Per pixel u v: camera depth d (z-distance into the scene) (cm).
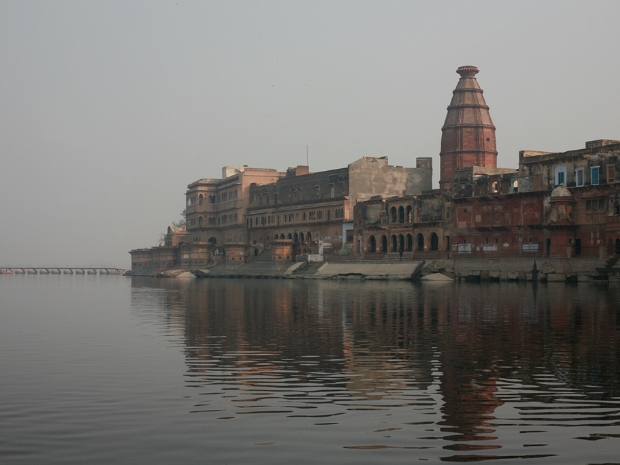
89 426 1798
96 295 7612
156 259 19900
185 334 3497
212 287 9444
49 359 2741
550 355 2741
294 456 1577
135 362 2664
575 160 8688
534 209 9206
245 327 3788
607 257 8112
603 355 2734
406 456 1573
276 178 17150
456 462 1538
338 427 1777
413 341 3150
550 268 8619
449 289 7556
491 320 4006
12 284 12388
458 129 13938
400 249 11606
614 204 8069
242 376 2378
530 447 1627
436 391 2141
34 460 1560
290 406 1977
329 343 3116
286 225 15050
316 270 12500
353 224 12812
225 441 1677
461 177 10506
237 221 16950
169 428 1777
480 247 9988
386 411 1919
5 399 2070
